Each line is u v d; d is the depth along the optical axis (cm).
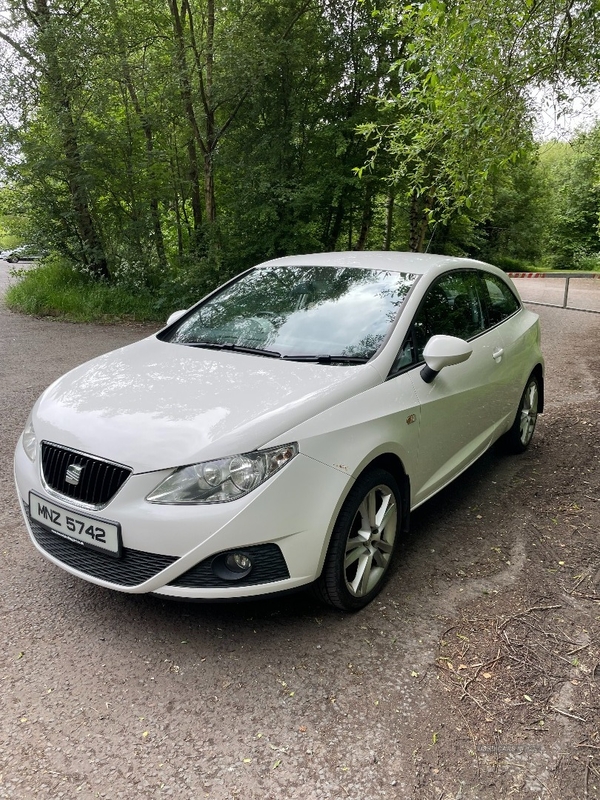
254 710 226
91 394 289
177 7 1333
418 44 512
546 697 233
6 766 201
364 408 278
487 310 435
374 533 290
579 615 284
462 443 375
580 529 370
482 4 443
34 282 1359
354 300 349
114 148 1255
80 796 191
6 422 553
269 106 1300
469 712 225
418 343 332
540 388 523
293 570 249
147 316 1242
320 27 1309
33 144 1212
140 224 1309
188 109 1293
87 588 303
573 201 4656
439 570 323
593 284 2605
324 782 196
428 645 263
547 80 525
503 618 281
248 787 195
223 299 393
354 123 1291
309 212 1326
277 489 241
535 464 480
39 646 259
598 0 454
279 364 303
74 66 1174
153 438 248
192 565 238
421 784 196
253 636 268
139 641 264
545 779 198
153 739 213
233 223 1319
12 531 357
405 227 2119
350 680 241
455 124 507
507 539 358
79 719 221
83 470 254
